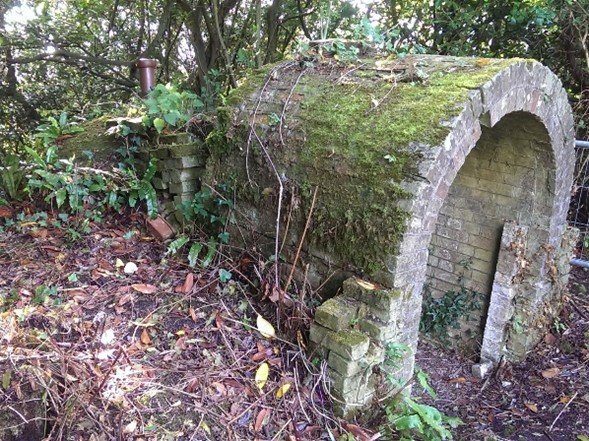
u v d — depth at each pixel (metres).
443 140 2.37
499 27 5.46
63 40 7.99
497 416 3.50
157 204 3.63
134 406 2.20
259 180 3.05
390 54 3.23
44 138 4.16
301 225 2.83
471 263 4.14
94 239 3.38
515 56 5.57
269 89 3.27
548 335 4.24
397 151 2.46
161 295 2.96
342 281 2.66
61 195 3.38
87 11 8.05
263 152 3.01
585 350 4.09
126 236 3.43
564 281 4.35
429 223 2.50
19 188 3.85
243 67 7.14
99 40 8.35
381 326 2.45
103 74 8.20
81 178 3.56
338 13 5.78
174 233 3.56
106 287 2.95
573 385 3.75
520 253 3.80
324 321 2.48
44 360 2.23
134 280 3.05
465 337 4.27
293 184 2.84
